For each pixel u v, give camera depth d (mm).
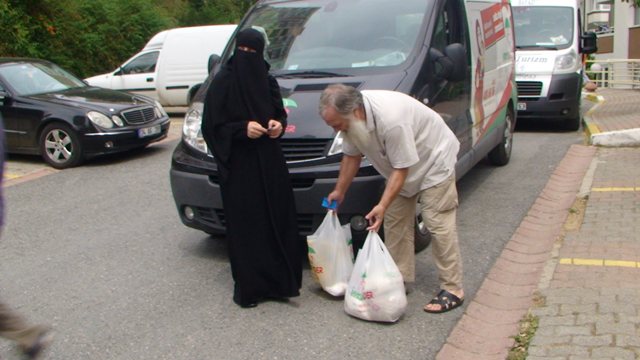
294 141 5004
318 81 5539
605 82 21203
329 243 4648
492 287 4852
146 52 15719
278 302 4762
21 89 10398
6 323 3332
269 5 6859
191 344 4176
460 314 4441
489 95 7594
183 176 5355
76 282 5289
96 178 9195
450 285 4512
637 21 22938
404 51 5754
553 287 4520
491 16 7840
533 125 12703
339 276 4703
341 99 4020
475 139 6980
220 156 4488
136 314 4648
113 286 5176
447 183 4328
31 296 5031
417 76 5469
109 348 4164
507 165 9039
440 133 4336
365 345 4062
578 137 11102
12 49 15578
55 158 10000
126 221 6984
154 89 15516
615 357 3523
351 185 4801
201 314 4613
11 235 6629
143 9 21234
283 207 4621
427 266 5328
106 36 19391
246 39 4402
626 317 3971
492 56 7738
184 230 6574
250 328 4367
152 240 6289
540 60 11688
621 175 7625
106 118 9914
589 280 4582
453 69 5723
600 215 6078
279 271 4668
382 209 4188
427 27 5938
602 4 27422
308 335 4227
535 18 12461
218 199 5195
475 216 6641
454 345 4016
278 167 4586
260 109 4438
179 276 5344
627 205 6332
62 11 17625
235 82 4434
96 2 19328
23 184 9000
